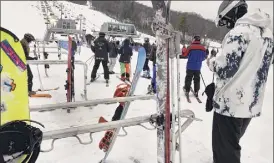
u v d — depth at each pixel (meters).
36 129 1.54
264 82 2.19
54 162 2.76
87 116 4.32
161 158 2.03
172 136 1.97
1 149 1.45
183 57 6.03
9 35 1.58
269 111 5.39
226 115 2.16
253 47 2.03
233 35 2.05
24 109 1.68
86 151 3.05
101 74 8.91
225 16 2.33
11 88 1.59
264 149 3.52
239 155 2.31
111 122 1.96
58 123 3.92
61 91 6.00
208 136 3.86
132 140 3.44
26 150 1.50
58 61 4.52
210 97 2.33
